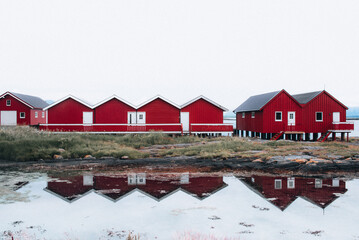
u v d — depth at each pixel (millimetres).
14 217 8680
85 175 14375
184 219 8523
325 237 7262
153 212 9133
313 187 11953
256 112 35594
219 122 33312
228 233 7504
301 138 33719
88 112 31672
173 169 15883
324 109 34312
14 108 39344
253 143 26109
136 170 15633
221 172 15062
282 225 8039
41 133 26516
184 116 32812
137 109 32000
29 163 17562
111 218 8625
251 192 11281
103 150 20859
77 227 7961
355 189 11648
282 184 12516
